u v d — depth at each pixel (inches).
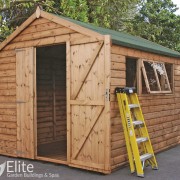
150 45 212.5
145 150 165.5
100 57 154.6
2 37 318.0
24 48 188.1
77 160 163.0
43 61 239.8
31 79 184.5
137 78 180.9
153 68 191.2
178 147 221.1
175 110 224.7
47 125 241.9
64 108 258.2
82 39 161.0
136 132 168.7
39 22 180.4
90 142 158.2
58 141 246.7
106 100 151.7
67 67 166.4
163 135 208.5
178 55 223.0
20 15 356.8
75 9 335.6
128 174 153.7
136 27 523.2
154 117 197.5
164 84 205.3
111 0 412.2
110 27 450.6
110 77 152.6
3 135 199.8
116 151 158.2
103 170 152.7
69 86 165.9
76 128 163.5
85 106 159.9
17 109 191.8
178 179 146.5
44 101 240.5
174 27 559.8
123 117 155.8
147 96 189.5
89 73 158.9
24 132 188.2
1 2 277.3
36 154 184.1
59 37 171.0
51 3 310.8
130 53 169.5
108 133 151.0
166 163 176.2
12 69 194.9
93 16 396.2
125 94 154.3
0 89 201.8
